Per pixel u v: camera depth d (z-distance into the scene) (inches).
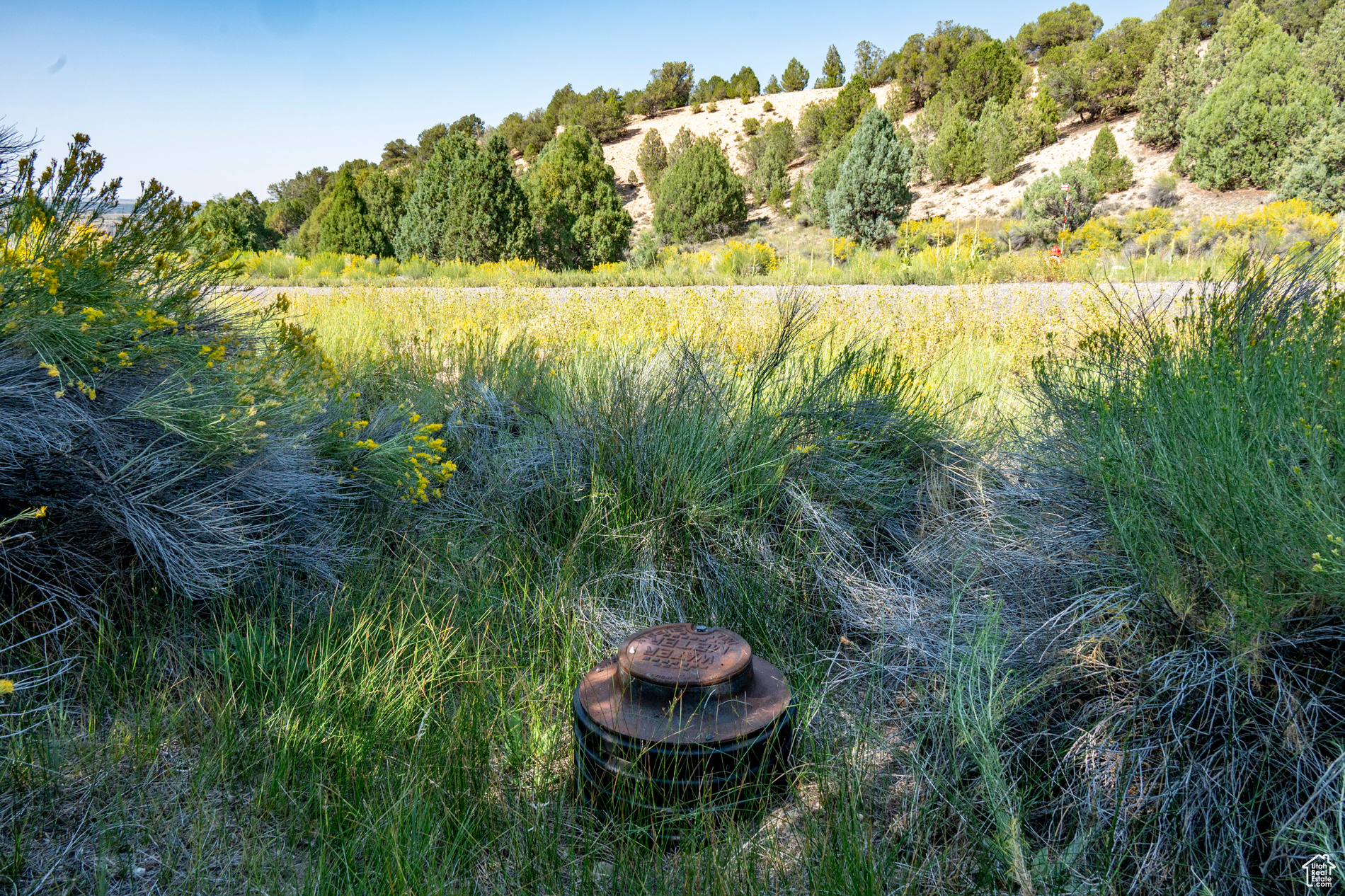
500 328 296.2
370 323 321.7
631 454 150.6
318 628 112.3
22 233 111.1
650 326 288.0
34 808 79.0
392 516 146.4
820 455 150.9
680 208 1616.6
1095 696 96.3
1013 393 191.8
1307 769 78.7
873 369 174.6
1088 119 1920.5
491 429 183.0
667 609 129.0
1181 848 78.5
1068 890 76.2
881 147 1213.1
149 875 74.0
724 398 162.6
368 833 79.5
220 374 119.2
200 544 108.2
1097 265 645.9
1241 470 85.0
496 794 91.1
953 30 2514.8
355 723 94.3
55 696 93.8
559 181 1274.6
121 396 109.9
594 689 93.0
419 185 1051.9
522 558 136.9
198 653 104.6
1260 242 641.6
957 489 154.9
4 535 97.7
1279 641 83.8
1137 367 134.2
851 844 78.3
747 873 77.2
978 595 119.0
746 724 84.2
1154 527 94.7
